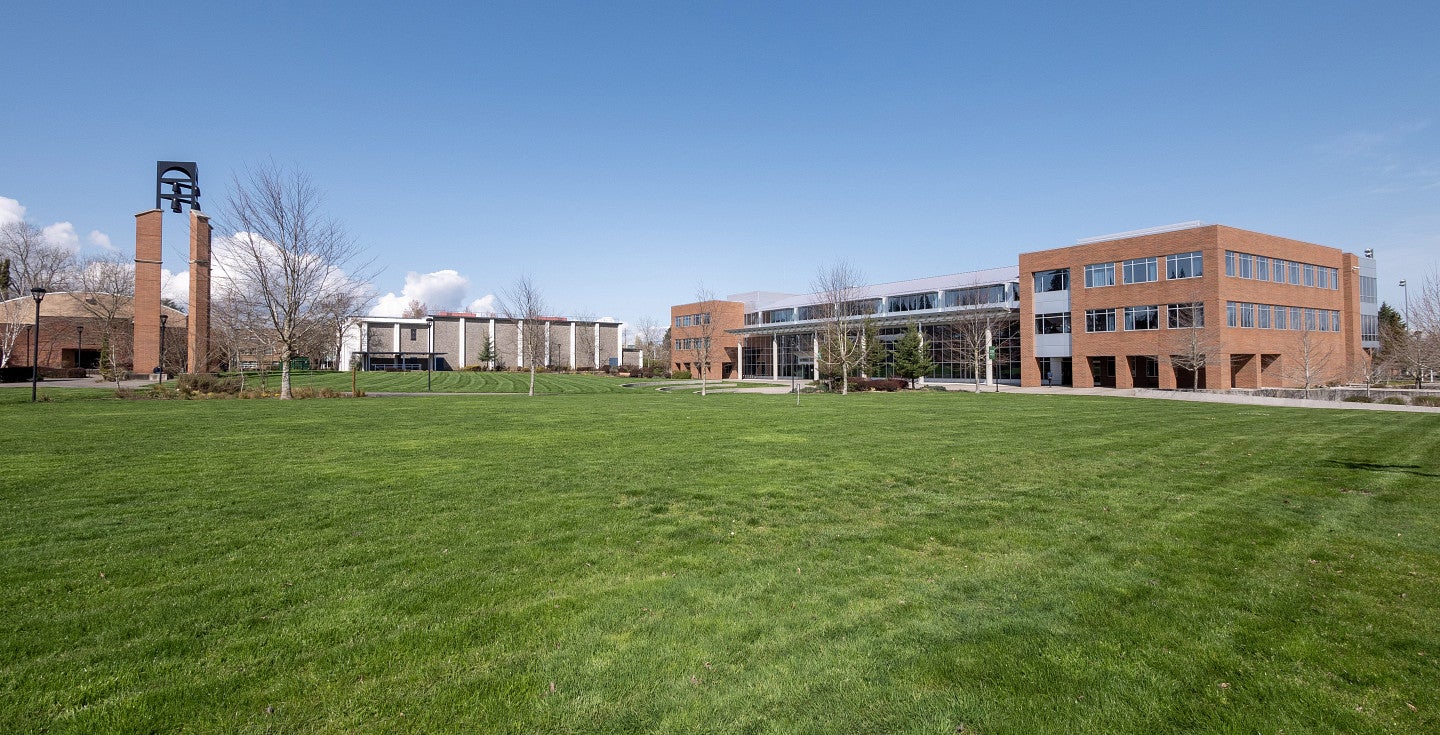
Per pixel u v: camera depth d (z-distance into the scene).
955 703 3.59
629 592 5.13
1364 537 6.71
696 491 8.75
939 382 54.97
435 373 67.81
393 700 3.53
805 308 69.62
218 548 6.05
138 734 3.19
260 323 31.11
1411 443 13.57
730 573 5.60
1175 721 3.45
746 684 3.78
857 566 5.82
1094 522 7.29
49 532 6.49
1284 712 3.52
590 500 8.20
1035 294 50.28
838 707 3.55
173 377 44.97
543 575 5.49
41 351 55.78
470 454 11.79
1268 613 4.80
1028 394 35.53
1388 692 3.72
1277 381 43.69
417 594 5.01
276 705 3.46
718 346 78.06
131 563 5.61
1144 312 43.28
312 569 5.53
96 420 16.66
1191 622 4.65
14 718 3.28
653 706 3.53
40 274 62.59
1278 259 43.75
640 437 14.40
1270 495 8.64
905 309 62.34
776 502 8.16
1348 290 49.47
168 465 10.30
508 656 4.05
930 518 7.43
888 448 12.73
